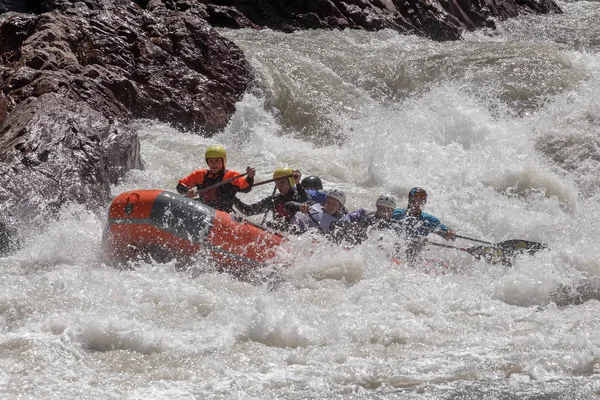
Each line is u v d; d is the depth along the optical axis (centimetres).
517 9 6912
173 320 1617
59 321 1537
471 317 1739
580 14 7300
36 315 1589
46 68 3472
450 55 4591
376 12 5712
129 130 3006
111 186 2794
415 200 2367
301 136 3953
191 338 1525
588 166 3475
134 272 1916
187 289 1783
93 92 3353
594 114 3834
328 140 3897
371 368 1430
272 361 1455
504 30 6347
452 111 3822
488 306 1827
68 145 2612
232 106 4038
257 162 3422
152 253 2044
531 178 3262
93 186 2533
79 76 3416
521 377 1405
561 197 3206
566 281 1977
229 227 2031
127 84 3584
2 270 1928
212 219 2028
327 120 4044
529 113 4006
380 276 2008
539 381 1388
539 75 4294
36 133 2633
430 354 1510
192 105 3819
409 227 2339
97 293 1730
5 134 2761
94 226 2278
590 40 6109
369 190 3197
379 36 5225
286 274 2009
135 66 3838
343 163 3506
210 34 4219
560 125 3772
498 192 3225
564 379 1400
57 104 2978
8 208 2208
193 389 1323
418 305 1791
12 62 3662
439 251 2386
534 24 6562
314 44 4906
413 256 2233
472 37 6028
